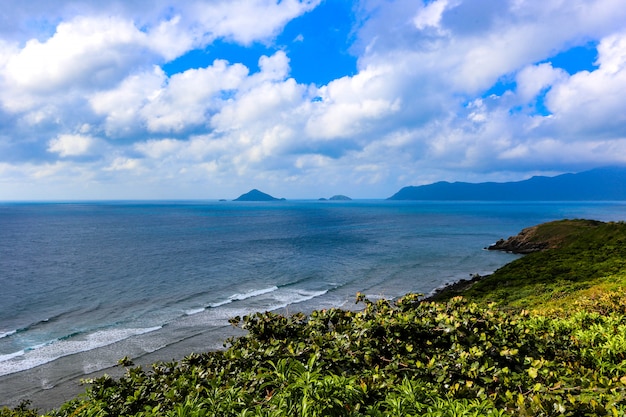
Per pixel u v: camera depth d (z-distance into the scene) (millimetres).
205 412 4387
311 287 45719
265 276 52000
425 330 6566
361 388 4656
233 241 93688
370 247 82000
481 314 7281
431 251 75750
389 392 4836
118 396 5934
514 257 68125
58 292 42906
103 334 29344
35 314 34781
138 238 100938
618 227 55469
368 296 41188
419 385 4891
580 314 9766
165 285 46500
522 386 5156
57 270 55938
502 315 7441
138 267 58500
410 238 100562
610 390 4664
